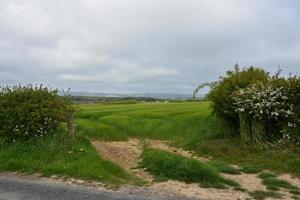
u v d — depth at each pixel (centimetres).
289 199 953
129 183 1090
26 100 1488
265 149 1480
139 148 1662
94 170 1187
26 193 985
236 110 1617
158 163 1224
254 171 1232
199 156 1528
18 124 1446
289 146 1466
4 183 1089
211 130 1895
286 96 1577
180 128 2097
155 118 2372
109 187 1043
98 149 1602
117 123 2278
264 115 1569
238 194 989
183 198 941
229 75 1830
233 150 1516
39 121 1466
